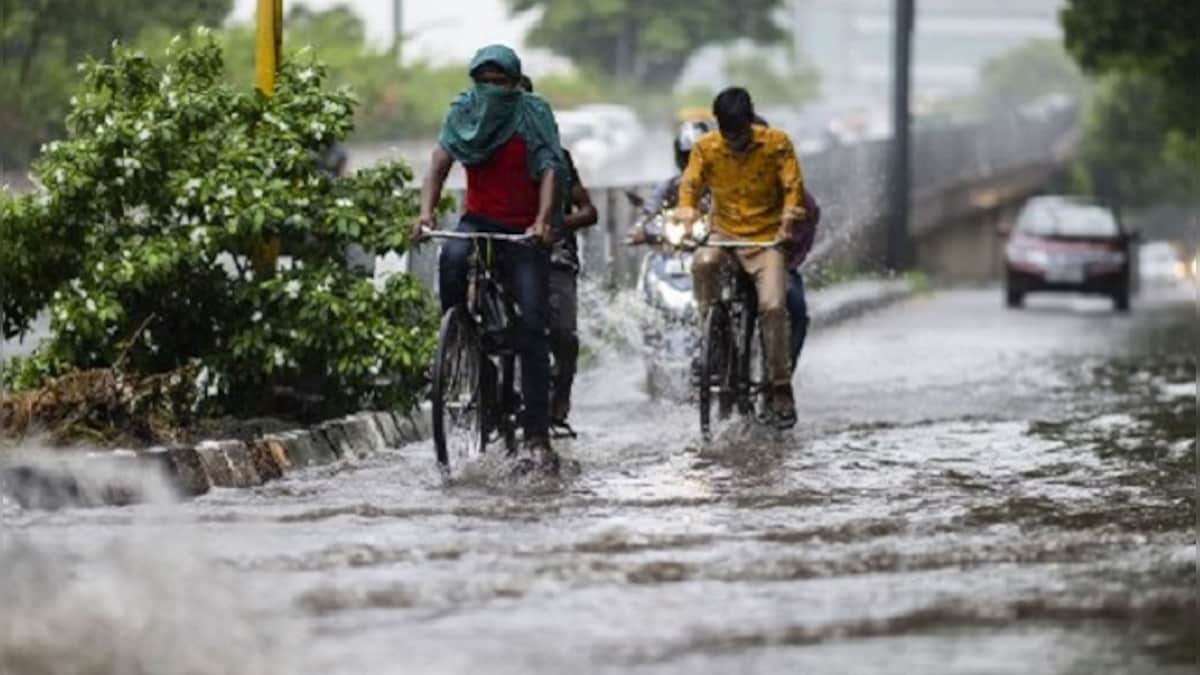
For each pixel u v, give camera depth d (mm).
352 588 15094
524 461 21828
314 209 23703
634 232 27578
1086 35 62219
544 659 13258
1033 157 126812
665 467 22859
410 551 16688
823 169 56969
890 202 73500
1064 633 14031
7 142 50094
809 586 15398
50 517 18469
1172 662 13281
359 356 23641
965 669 13039
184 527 17844
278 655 13320
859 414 30234
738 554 16625
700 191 26250
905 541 17359
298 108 24141
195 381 23156
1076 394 34469
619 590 15234
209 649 13391
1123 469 23062
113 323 23344
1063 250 70062
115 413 21672
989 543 17234
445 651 13438
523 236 21719
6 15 50156
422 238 22016
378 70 86688
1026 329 54000
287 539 17312
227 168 23406
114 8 51250
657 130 127625
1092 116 135500
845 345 45812
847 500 20156
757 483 21453
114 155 23344
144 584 14766
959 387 35656
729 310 26172
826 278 56688
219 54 24594
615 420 28250
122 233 23672
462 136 21922
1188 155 70250
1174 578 15773
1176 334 53031
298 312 23656
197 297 23812
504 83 22000
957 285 88000
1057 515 19203
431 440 24969
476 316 21984
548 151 21953
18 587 14445
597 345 33938
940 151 96750
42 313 26828
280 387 24375
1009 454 24500
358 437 23516
